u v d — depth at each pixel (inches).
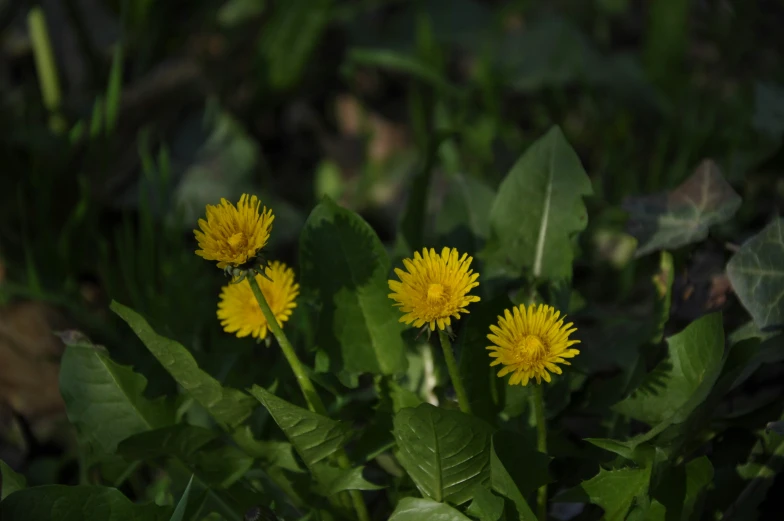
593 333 34.2
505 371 29.0
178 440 31.2
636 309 37.4
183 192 44.6
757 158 41.6
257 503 31.7
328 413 32.3
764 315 32.0
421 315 29.0
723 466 32.2
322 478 30.8
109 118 41.6
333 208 31.5
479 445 29.9
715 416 32.4
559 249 33.1
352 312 31.7
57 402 38.0
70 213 42.6
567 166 33.2
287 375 33.1
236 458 31.6
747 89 44.6
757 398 32.6
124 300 39.1
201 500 31.0
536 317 29.1
